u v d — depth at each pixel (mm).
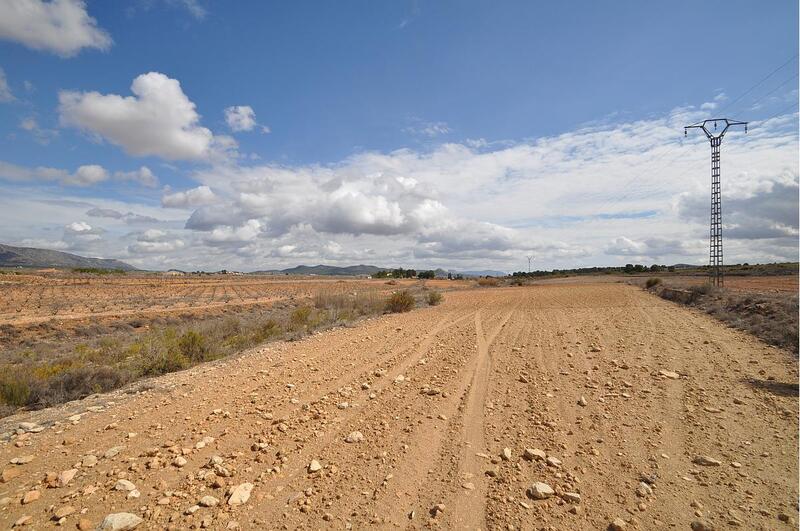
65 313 33469
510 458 4637
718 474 4203
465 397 6922
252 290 66312
